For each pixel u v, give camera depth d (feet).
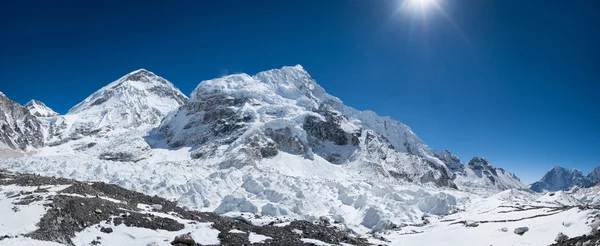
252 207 249.75
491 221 229.04
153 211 165.99
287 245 146.82
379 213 264.72
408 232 231.71
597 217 173.27
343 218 258.37
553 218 199.72
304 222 209.97
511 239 185.57
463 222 240.32
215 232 148.97
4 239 105.29
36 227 118.42
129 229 136.36
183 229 146.61
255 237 151.84
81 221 132.05
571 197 328.90
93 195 163.94
